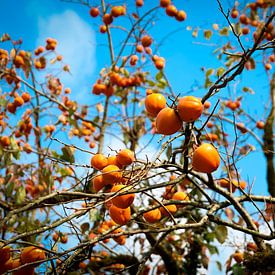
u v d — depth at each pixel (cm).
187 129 173
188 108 164
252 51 175
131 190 172
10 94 330
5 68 330
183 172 183
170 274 279
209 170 169
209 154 168
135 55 364
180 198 220
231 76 172
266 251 206
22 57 334
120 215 179
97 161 184
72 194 174
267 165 345
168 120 166
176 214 273
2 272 178
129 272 276
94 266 272
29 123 327
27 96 326
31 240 247
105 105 378
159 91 378
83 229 265
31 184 310
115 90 385
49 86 374
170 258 279
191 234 294
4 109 317
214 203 208
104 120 367
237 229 189
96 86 363
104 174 180
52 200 239
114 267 277
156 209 198
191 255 299
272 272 206
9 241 165
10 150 283
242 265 209
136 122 356
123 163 183
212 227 279
